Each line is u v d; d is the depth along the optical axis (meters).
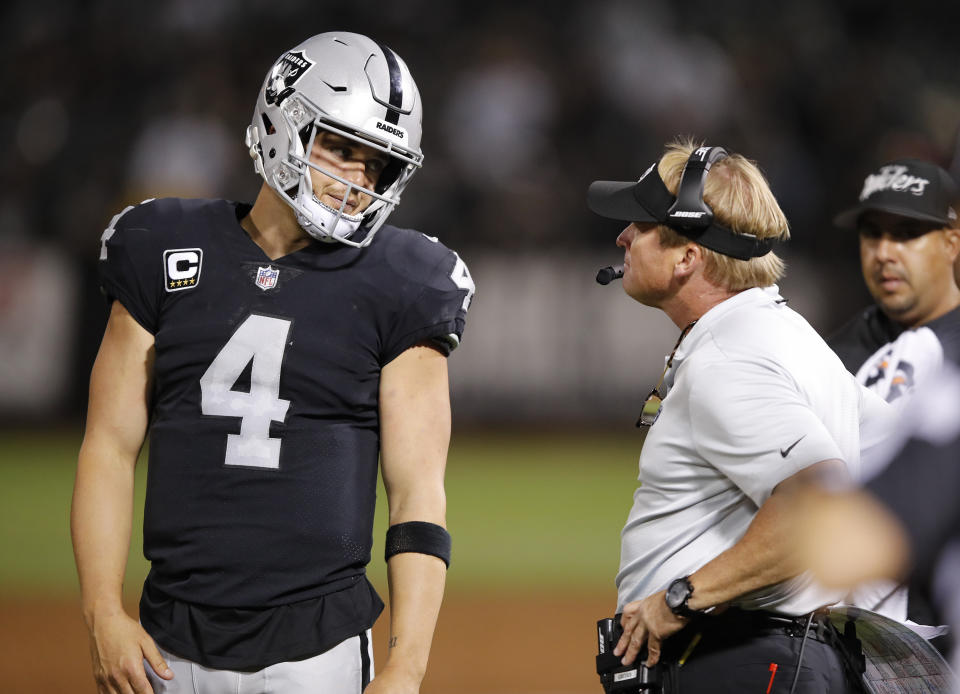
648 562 10.68
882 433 11.41
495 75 57.28
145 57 56.69
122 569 10.21
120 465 10.46
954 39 64.75
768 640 10.21
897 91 59.03
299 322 10.23
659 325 51.94
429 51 60.66
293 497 10.07
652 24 61.03
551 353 52.56
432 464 10.50
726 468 10.02
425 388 10.59
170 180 50.50
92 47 57.53
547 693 20.73
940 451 6.35
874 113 57.69
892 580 6.34
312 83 10.27
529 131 56.69
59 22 59.06
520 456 47.69
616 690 10.63
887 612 11.39
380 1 61.50
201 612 9.97
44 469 42.62
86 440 10.52
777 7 63.78
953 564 6.37
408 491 10.43
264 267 10.38
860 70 59.78
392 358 10.55
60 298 50.34
